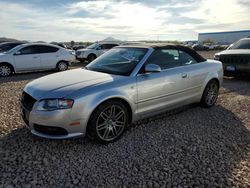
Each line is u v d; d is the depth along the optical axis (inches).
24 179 118.1
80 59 732.7
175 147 151.9
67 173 123.6
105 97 146.9
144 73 169.9
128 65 173.3
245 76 368.5
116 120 157.0
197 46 2182.6
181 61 200.8
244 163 134.3
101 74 167.5
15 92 299.4
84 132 144.8
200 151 147.3
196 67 208.7
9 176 120.2
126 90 158.1
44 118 138.5
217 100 256.7
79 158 137.6
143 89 167.5
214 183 116.5
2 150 144.7
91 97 143.1
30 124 145.6
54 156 139.1
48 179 118.6
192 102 213.0
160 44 195.3
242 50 363.3
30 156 138.7
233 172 125.5
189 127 183.3
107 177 120.8
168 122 192.4
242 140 162.9
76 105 138.9
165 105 185.8
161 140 161.3
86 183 116.0
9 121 191.2
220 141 160.9
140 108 169.2
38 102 141.1
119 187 113.4
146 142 158.2
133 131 174.6
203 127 183.8
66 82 153.6
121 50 195.8
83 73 172.7
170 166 130.8
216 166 131.0
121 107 157.2
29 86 159.6
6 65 445.7
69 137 141.1
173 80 186.9
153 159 137.7
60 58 511.2
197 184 115.8
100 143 152.7
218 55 374.0
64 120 138.2
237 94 283.9
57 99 137.9
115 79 158.1
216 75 225.6
